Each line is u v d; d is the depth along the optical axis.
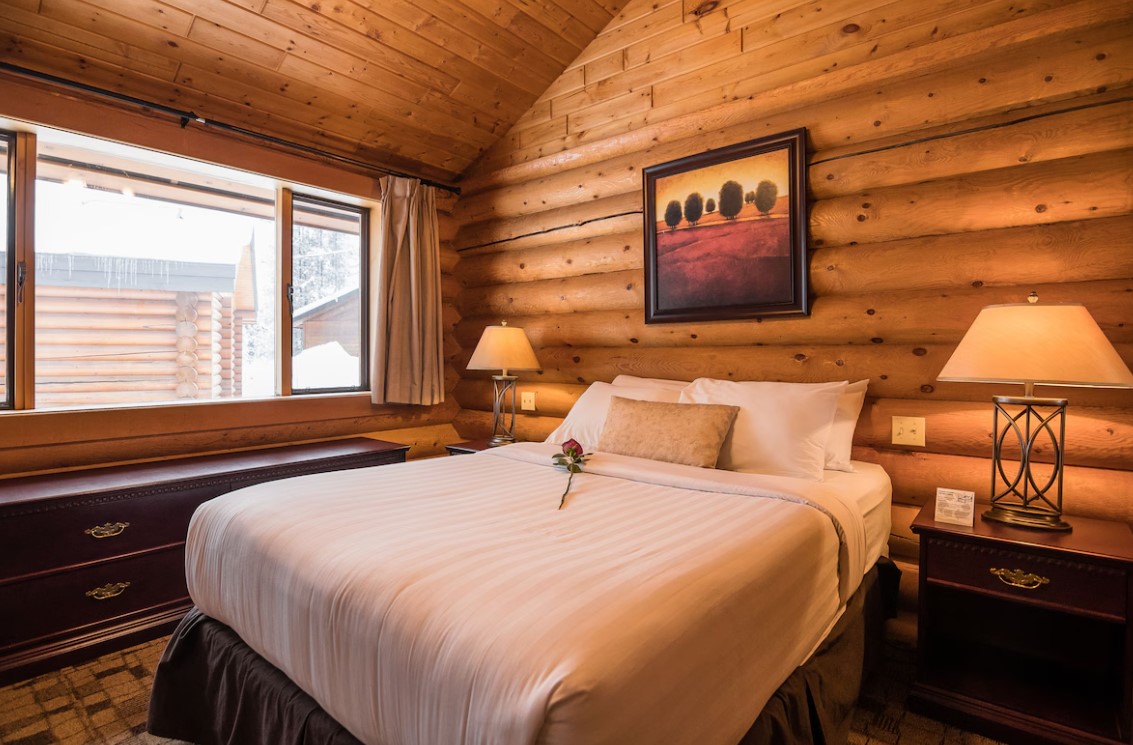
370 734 1.14
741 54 2.83
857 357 2.49
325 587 1.27
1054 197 2.05
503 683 0.92
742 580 1.24
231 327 3.38
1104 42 1.98
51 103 2.43
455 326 4.11
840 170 2.51
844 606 1.78
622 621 1.00
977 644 2.17
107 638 2.27
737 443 2.37
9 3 2.19
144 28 2.45
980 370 1.76
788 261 2.63
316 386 3.60
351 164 3.51
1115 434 1.97
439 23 2.93
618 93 3.27
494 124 3.70
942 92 2.26
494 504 1.76
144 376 3.08
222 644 1.63
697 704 1.05
